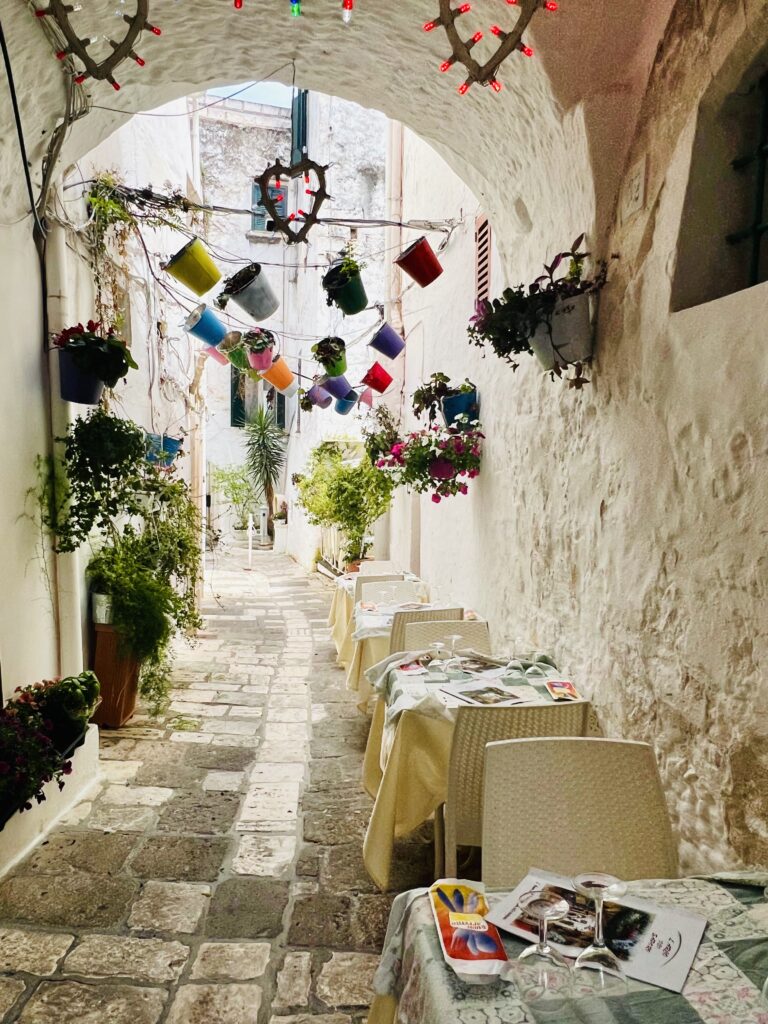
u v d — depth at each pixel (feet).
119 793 11.35
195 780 11.95
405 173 24.53
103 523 12.46
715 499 6.63
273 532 55.11
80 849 9.60
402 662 10.96
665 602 7.55
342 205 35.12
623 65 8.14
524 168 10.71
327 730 14.64
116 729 14.29
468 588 16.57
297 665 19.98
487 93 9.77
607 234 8.83
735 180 7.11
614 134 8.35
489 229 15.07
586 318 9.02
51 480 11.74
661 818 5.84
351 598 18.44
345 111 34.71
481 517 15.48
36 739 8.89
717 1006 3.63
